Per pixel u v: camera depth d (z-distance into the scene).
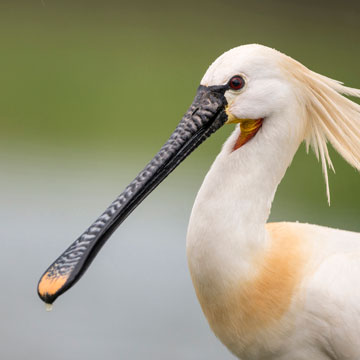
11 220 16.08
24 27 33.88
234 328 6.97
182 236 15.68
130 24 35.69
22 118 25.47
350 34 34.19
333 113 7.12
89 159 21.33
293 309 6.87
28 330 12.02
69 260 6.88
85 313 12.66
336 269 6.96
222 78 6.86
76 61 30.55
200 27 35.16
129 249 15.07
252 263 6.86
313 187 19.61
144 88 28.22
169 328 12.27
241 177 6.93
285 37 33.94
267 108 6.88
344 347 6.88
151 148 22.94
